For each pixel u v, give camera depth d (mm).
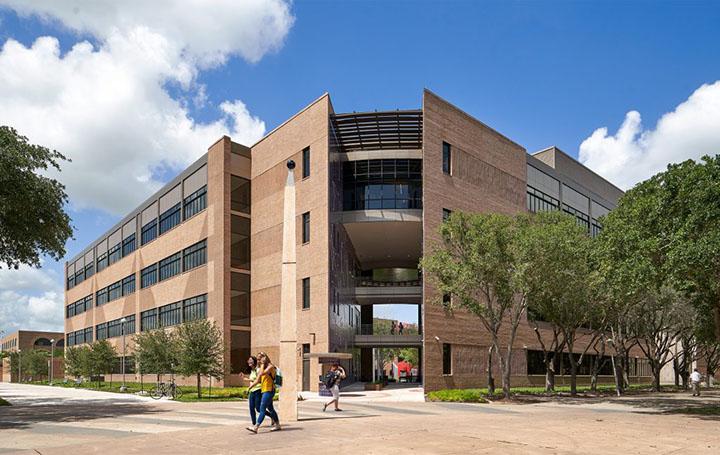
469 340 43562
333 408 26484
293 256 19906
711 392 49906
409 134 46719
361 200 47344
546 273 33438
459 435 15336
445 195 43344
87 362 61594
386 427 17094
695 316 48500
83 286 93500
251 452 12242
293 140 47438
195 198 56812
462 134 46000
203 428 16625
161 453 12070
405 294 52219
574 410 26625
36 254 28359
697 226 23094
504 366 34625
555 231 32750
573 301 38031
